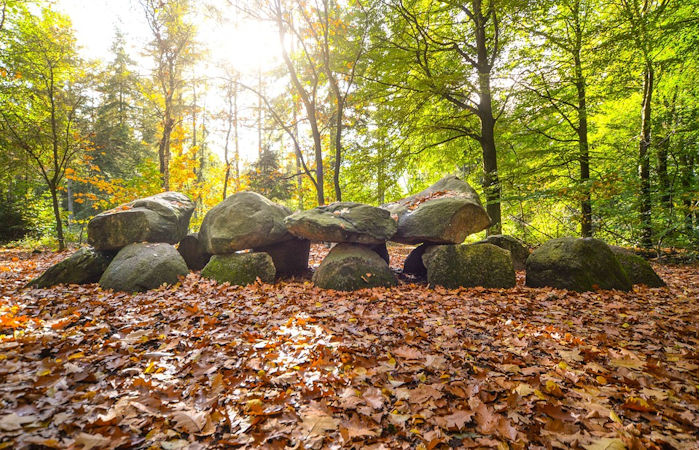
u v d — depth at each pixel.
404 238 6.02
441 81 9.02
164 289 4.95
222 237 5.75
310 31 9.99
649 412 1.96
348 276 5.20
